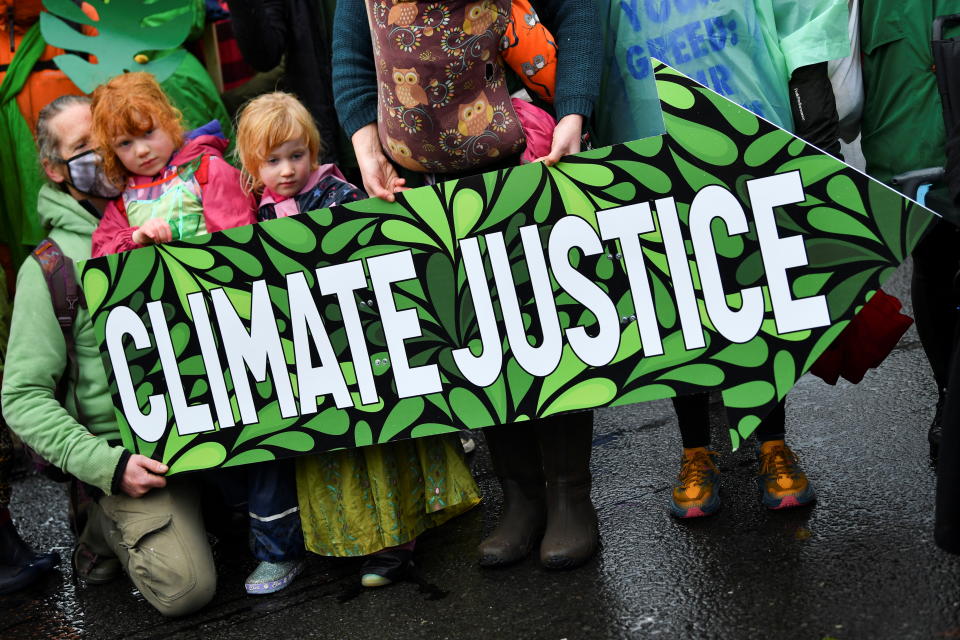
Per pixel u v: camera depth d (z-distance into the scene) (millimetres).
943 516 1876
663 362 2279
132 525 2562
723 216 2223
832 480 2711
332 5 3480
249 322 2502
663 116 2238
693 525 2598
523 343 2352
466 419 2398
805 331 2201
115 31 3564
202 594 2568
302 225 2438
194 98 3623
